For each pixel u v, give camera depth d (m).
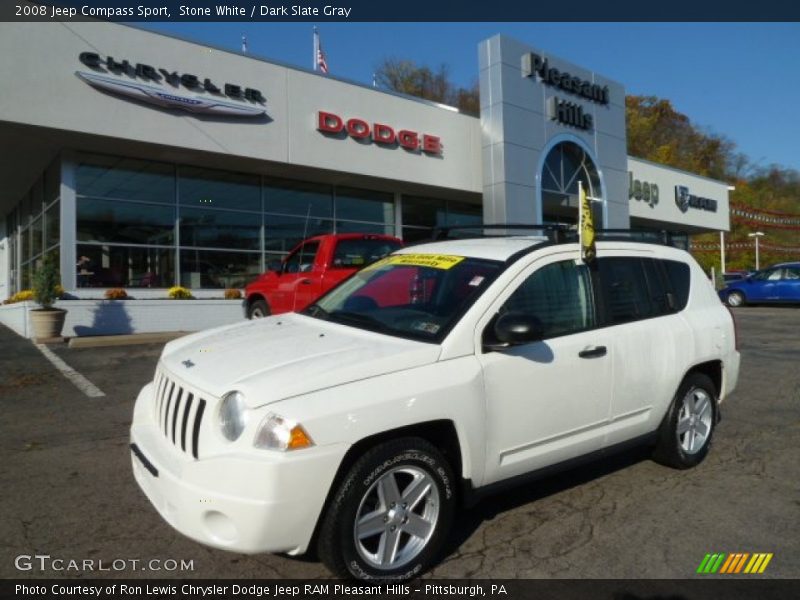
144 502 4.09
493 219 18.88
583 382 3.89
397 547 3.15
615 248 4.54
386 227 18.78
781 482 4.58
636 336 4.28
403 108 17.28
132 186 14.11
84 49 12.11
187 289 14.83
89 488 4.32
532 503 4.18
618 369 4.12
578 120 21.11
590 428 4.00
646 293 4.58
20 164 14.59
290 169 15.65
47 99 11.71
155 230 14.42
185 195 14.89
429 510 3.27
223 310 14.00
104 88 12.27
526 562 3.39
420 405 3.11
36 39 11.59
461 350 3.39
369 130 16.44
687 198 29.38
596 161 21.95
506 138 18.69
